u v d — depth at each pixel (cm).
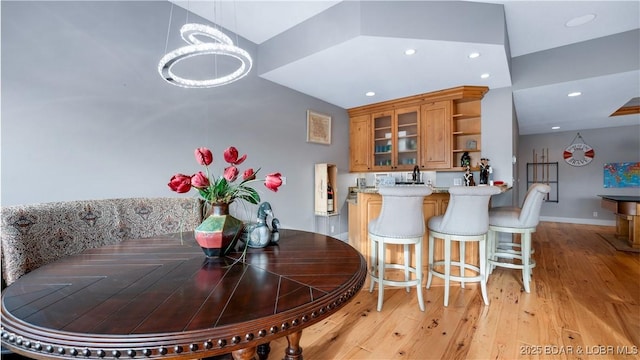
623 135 612
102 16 218
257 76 337
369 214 291
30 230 159
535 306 232
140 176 239
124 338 65
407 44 254
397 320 213
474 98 387
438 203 287
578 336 189
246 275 103
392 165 450
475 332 196
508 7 259
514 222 267
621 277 298
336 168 439
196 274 104
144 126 242
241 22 289
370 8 242
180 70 266
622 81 331
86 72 210
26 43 185
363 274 109
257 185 340
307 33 281
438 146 402
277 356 175
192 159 274
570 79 335
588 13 269
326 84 365
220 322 71
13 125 181
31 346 66
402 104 433
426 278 283
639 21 285
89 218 191
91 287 93
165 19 254
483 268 238
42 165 191
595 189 640
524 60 364
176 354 64
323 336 193
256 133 338
